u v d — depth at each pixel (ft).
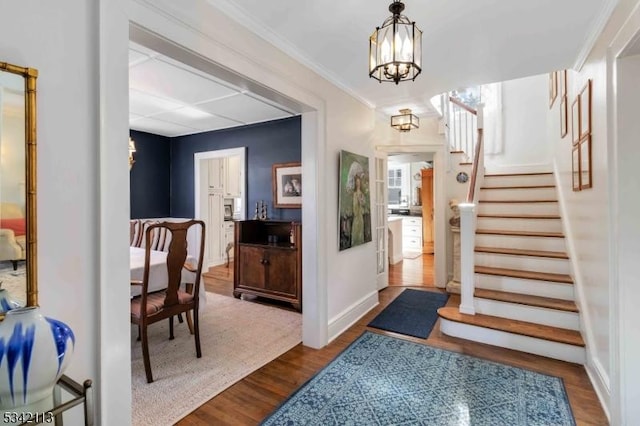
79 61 4.08
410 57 5.04
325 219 9.45
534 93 17.29
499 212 14.01
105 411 4.31
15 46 3.57
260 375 7.77
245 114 14.02
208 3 5.76
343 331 10.41
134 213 17.11
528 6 6.26
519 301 9.73
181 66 8.87
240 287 13.88
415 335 10.09
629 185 5.80
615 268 5.98
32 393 2.97
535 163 17.17
